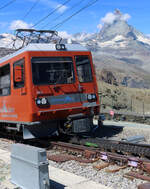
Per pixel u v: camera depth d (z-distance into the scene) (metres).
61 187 5.25
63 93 9.75
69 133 10.14
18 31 11.80
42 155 4.77
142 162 6.35
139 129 12.53
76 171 6.59
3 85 11.33
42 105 9.27
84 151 8.07
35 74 9.31
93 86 10.59
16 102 10.11
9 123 11.62
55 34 11.35
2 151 9.19
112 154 7.23
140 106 53.06
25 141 11.12
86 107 10.25
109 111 19.58
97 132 12.66
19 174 5.36
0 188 5.35
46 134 10.05
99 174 6.27
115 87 56.19
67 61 10.06
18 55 9.94
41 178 4.73
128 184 5.50
